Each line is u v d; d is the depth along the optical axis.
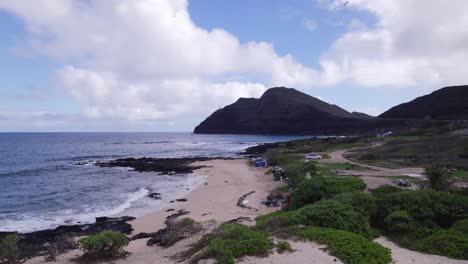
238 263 9.90
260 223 14.05
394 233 12.48
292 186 27.58
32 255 15.63
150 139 191.62
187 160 65.00
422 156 41.22
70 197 31.03
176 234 16.23
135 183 39.28
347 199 14.41
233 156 76.12
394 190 16.58
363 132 151.75
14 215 24.77
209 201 27.33
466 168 31.62
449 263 9.70
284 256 10.20
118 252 14.11
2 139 170.50
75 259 13.73
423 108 158.00
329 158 47.78
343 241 10.88
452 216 12.41
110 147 116.69
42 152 92.31
